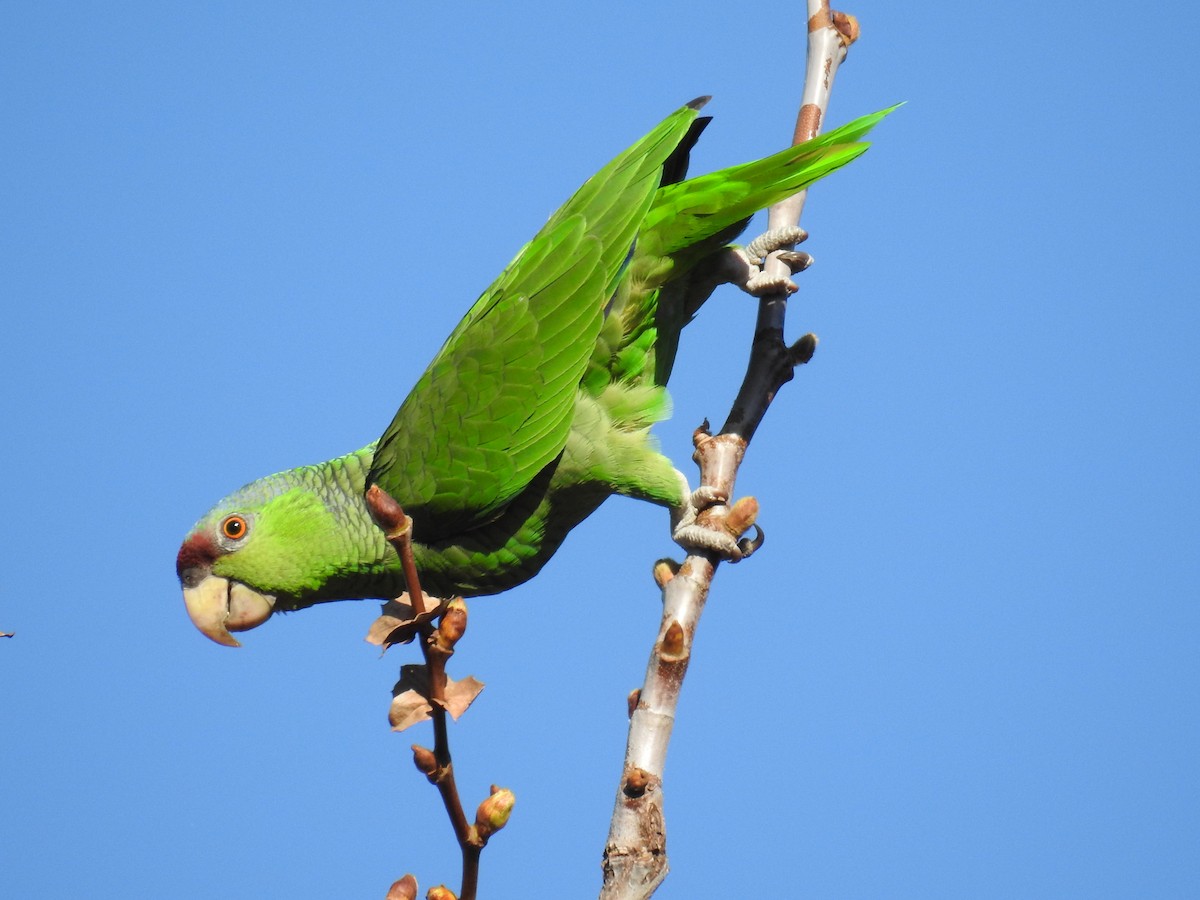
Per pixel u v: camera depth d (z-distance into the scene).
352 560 13.41
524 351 12.70
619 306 12.91
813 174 12.16
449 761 7.20
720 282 13.12
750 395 11.41
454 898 7.38
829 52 13.07
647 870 7.67
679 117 13.17
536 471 12.79
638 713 8.20
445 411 12.84
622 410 13.23
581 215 12.94
